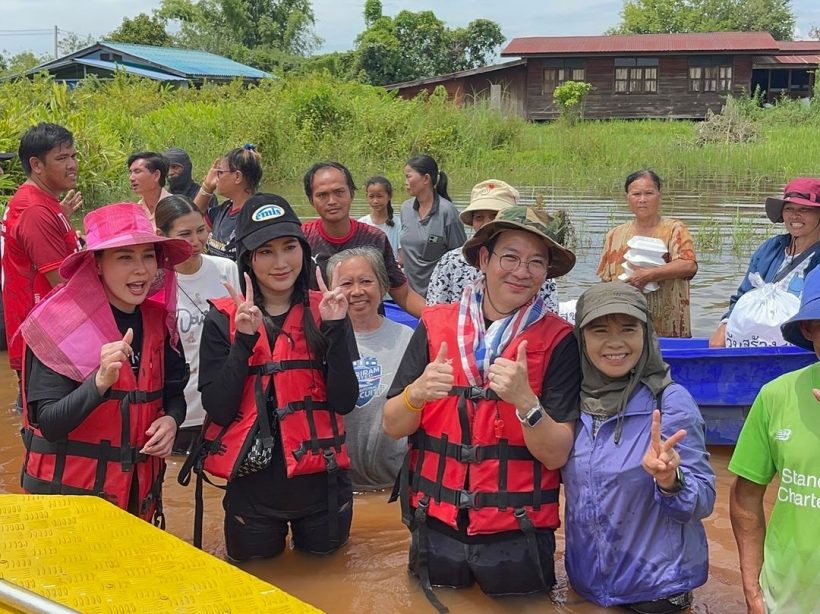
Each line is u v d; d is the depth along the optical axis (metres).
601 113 42.94
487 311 3.66
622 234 6.98
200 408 5.33
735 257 11.67
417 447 3.69
